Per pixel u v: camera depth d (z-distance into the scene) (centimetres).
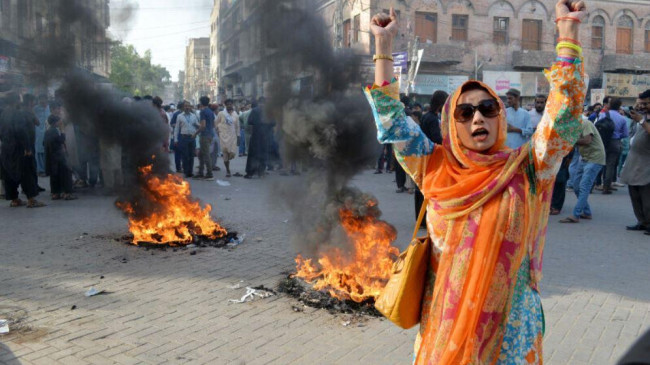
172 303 471
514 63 3089
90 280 534
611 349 384
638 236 746
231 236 718
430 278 225
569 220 847
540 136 201
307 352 377
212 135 1360
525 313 205
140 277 545
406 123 224
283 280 527
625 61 3177
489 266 200
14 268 572
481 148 208
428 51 2898
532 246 207
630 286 524
